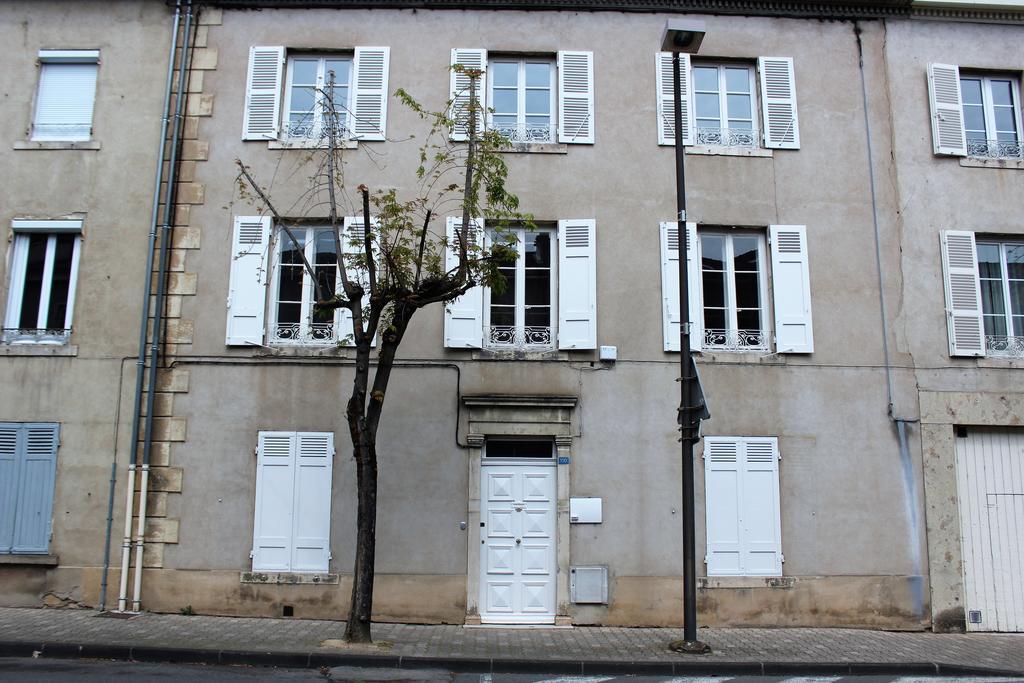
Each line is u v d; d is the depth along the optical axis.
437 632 10.35
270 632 9.86
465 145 12.21
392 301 9.95
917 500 11.64
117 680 7.62
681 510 11.41
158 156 12.14
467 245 9.92
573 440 11.50
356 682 7.91
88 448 11.41
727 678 8.60
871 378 11.91
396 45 12.55
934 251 12.32
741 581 11.27
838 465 11.67
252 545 11.19
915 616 11.36
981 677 8.77
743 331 12.09
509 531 11.38
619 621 11.12
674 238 12.07
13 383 11.55
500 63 12.73
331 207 10.27
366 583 9.42
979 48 12.88
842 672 8.85
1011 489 11.83
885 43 12.80
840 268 12.20
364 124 12.27
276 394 11.55
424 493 11.32
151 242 11.88
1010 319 12.37
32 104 12.33
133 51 12.48
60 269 12.01
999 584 11.56
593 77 12.52
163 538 11.20
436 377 11.60
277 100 12.33
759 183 12.35
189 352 11.64
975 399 11.92
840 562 11.44
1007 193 12.55
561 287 11.84
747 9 12.77
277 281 12.02
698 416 9.70
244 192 11.60
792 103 12.59
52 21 12.53
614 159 12.29
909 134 12.62
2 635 9.20
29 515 11.27
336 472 11.38
